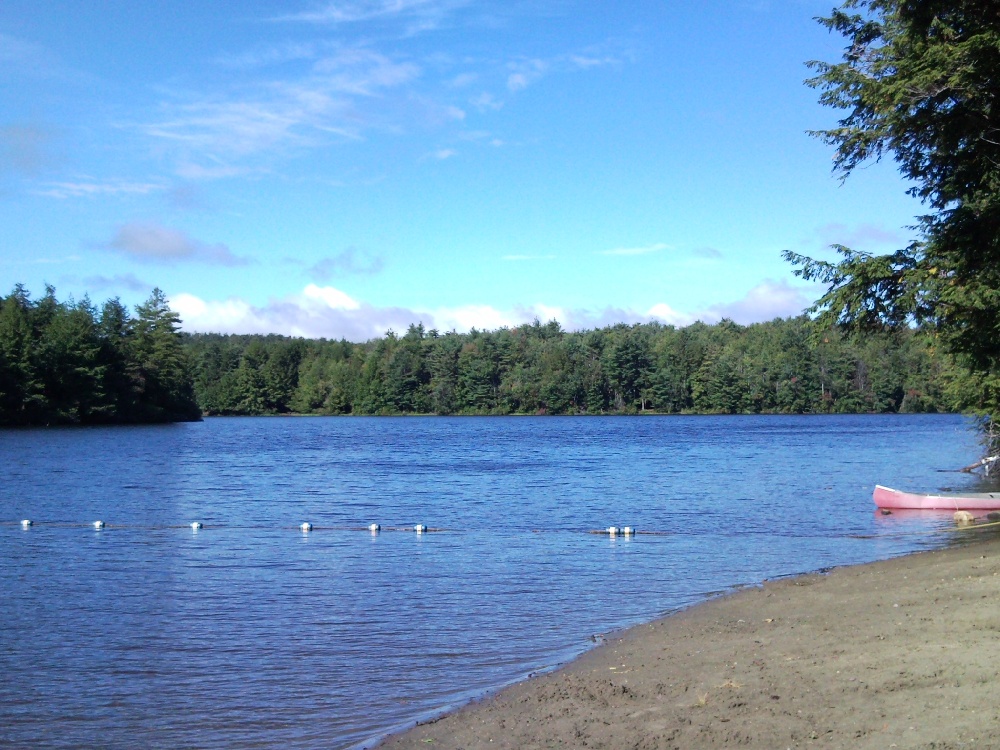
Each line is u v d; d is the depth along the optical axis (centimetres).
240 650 1322
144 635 1412
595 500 3562
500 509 3269
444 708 1041
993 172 1614
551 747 844
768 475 4669
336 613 1565
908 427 10862
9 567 2055
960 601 1323
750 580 1864
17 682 1173
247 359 17975
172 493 3859
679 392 15462
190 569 2027
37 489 4003
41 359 10144
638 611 1566
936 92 1502
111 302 11812
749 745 789
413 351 16825
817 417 14900
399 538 2547
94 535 2612
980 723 766
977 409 3388
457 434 10144
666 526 2789
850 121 1795
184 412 12731
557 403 15588
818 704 883
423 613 1563
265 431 10944
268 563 2112
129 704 1082
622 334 16800
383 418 16712
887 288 1723
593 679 1089
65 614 1562
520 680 1147
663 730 854
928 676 927
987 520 2738
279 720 1020
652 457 6138
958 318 1709
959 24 1554
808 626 1292
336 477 4688
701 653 1185
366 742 934
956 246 1648
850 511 3122
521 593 1744
